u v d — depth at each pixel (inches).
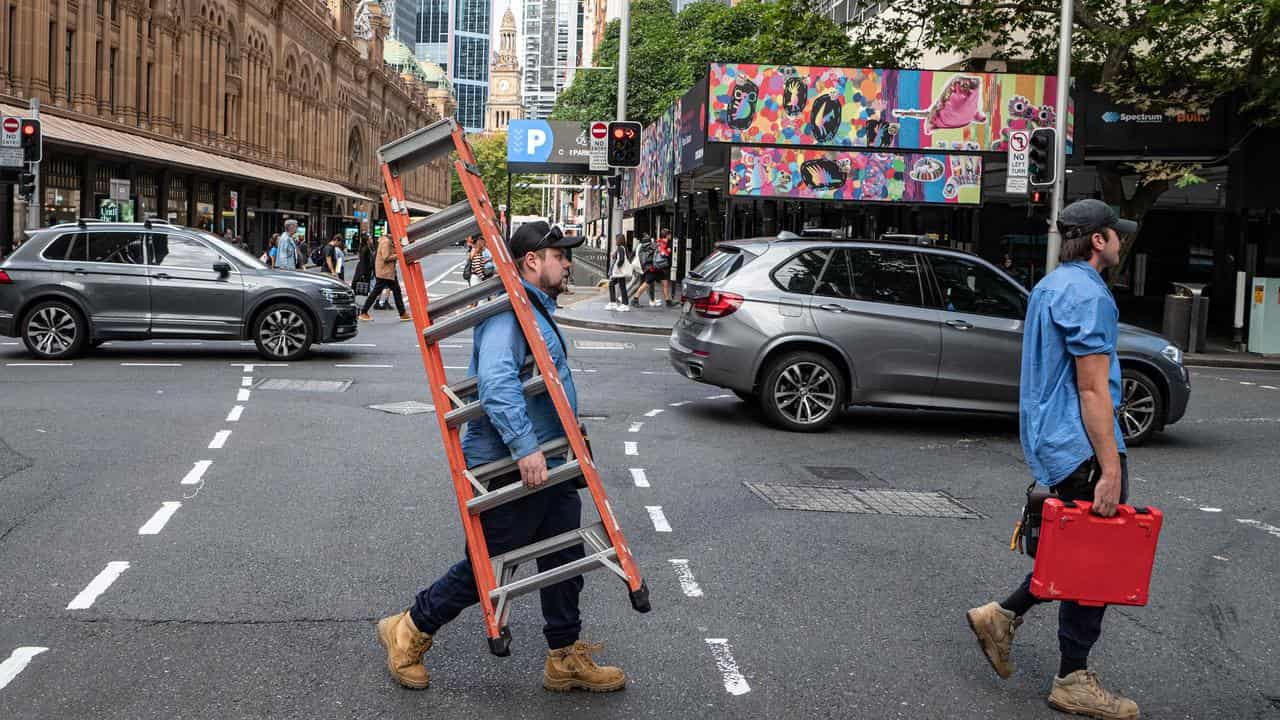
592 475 166.2
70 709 165.5
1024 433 178.9
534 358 165.3
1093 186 1071.0
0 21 1539.1
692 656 195.2
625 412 473.1
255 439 386.3
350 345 723.4
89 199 1668.3
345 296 648.4
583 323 936.3
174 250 624.1
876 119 1002.7
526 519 171.6
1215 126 953.5
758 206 1573.6
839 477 355.6
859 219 1381.6
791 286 436.1
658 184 1568.7
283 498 302.4
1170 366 431.8
